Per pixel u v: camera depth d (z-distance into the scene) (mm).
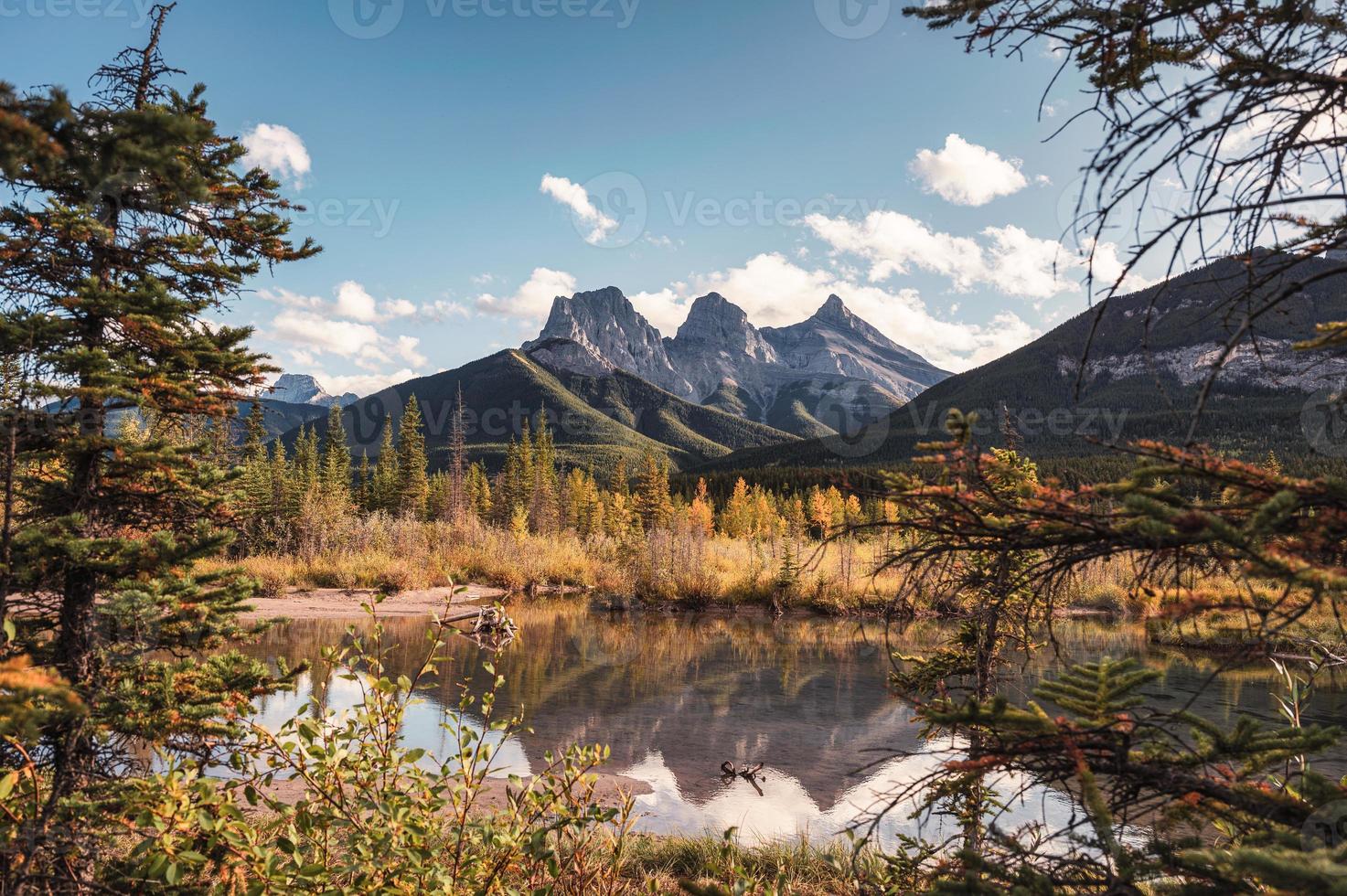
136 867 3348
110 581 4258
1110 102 2115
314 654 19188
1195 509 1656
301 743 3668
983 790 2992
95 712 3592
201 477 4770
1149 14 1878
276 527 39875
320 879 3332
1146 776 1902
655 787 11422
